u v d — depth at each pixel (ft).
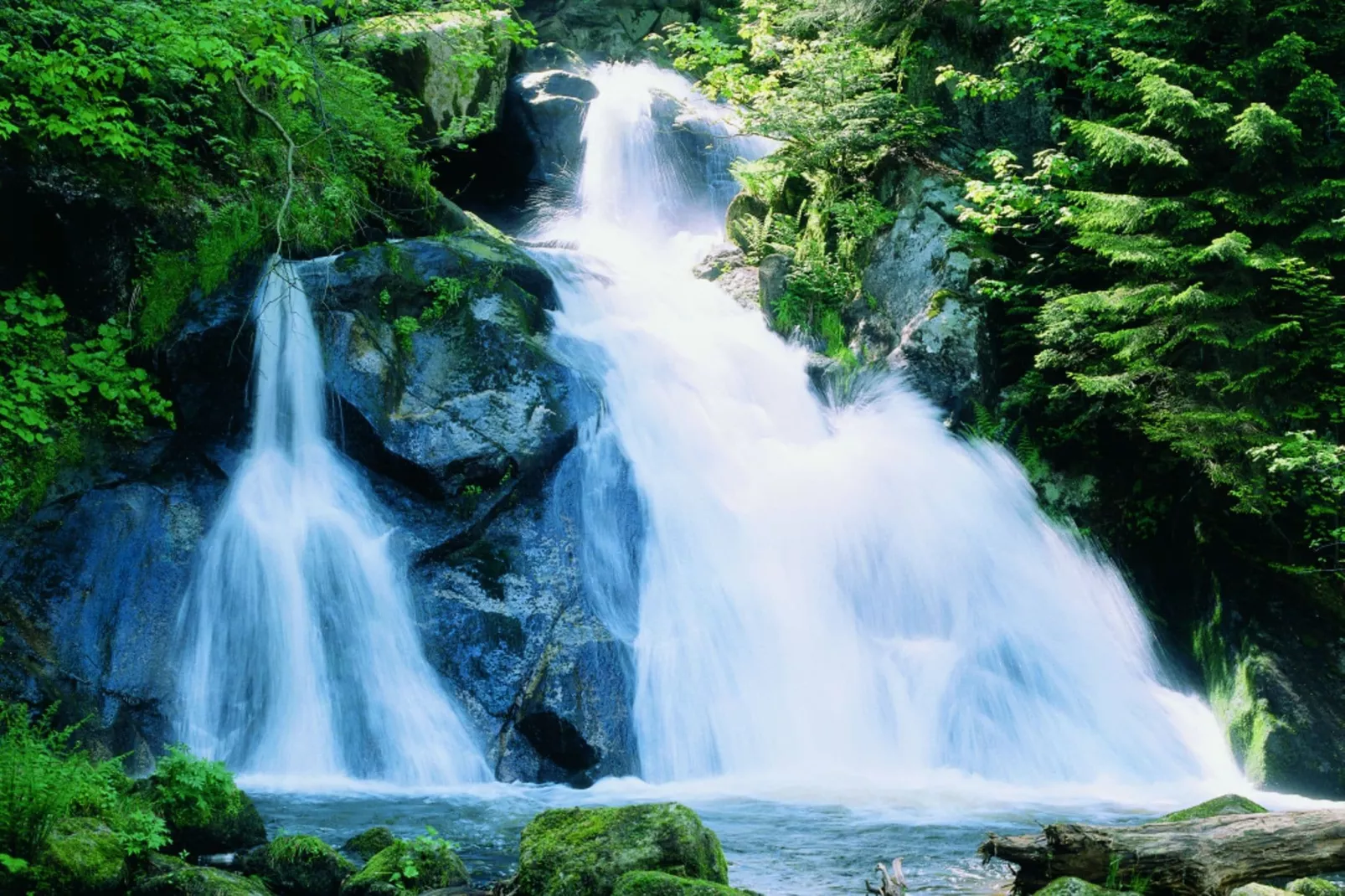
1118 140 44.04
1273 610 40.24
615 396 45.19
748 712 38.52
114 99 39.11
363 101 49.75
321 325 41.24
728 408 48.34
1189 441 41.65
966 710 39.24
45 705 32.55
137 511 37.04
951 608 42.83
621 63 78.28
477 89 62.23
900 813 31.19
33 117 37.55
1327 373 43.21
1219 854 20.30
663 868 20.16
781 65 61.67
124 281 40.73
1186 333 42.37
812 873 24.72
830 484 45.50
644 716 36.78
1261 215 43.55
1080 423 46.44
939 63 54.75
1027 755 38.47
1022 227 48.78
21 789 20.16
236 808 23.48
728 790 34.12
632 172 68.33
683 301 53.78
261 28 40.70
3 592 33.91
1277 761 37.04
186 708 34.71
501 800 31.91
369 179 48.98
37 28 40.55
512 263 46.52
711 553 42.47
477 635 37.01
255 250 42.50
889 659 40.91
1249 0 45.42
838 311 53.11
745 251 58.59
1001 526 45.39
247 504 38.42
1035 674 40.98
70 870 19.79
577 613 38.17
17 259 39.70
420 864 21.36
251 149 45.11
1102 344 45.11
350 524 38.63
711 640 39.86
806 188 58.34
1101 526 46.39
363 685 36.01
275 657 36.14
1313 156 44.29
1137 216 43.88
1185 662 43.34
